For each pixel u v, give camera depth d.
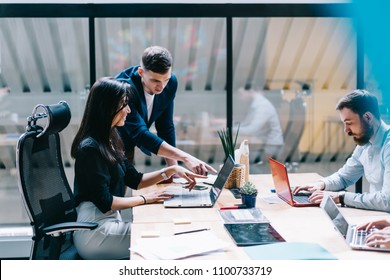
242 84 5.48
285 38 5.23
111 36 4.98
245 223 2.19
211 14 4.09
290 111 5.54
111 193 2.62
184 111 5.56
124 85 2.57
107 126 2.55
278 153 5.67
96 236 2.40
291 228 2.12
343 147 5.66
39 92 5.07
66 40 4.92
